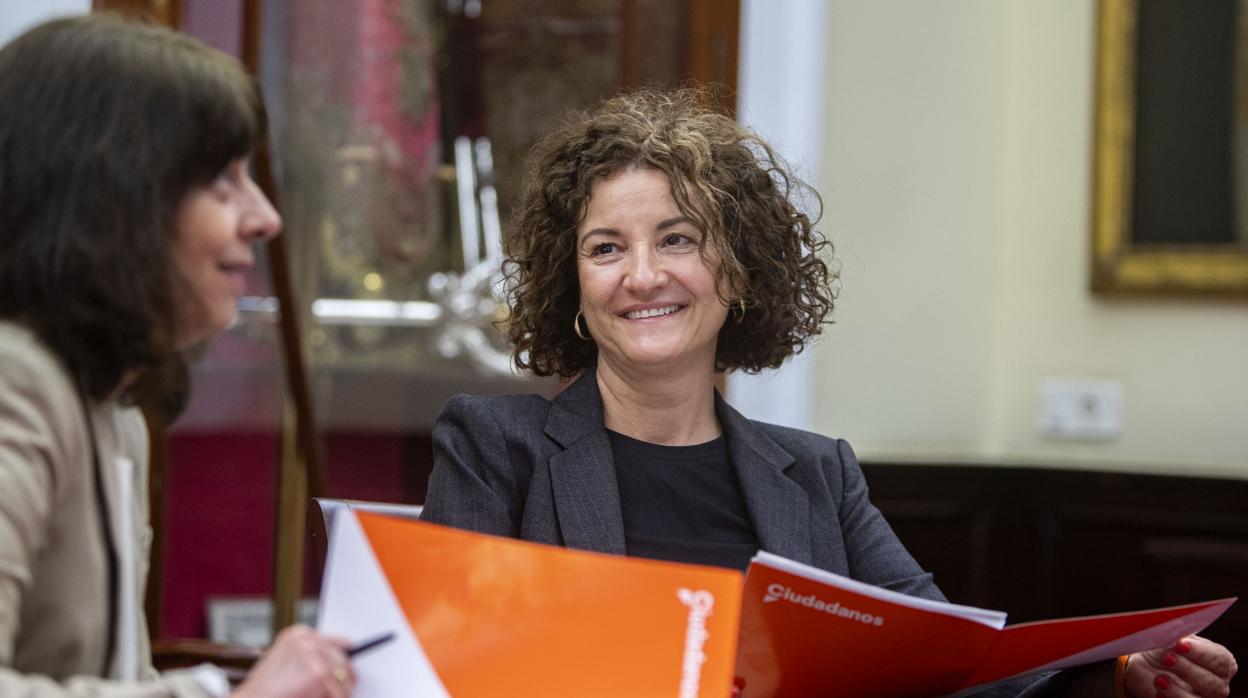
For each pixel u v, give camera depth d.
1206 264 4.65
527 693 1.53
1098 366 4.82
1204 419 4.73
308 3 4.32
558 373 2.41
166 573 4.47
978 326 4.90
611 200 2.17
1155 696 2.07
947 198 4.84
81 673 1.46
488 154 4.74
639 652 1.55
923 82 4.80
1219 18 4.67
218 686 1.42
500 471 2.14
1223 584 4.48
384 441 4.80
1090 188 4.83
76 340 1.45
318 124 4.36
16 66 1.49
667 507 2.19
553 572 1.56
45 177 1.44
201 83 1.51
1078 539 4.66
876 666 1.93
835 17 4.69
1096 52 4.78
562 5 4.73
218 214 1.52
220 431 4.48
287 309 3.65
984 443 4.92
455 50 4.73
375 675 1.50
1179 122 4.71
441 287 4.68
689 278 2.15
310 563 4.28
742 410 4.59
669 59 4.66
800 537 2.19
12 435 1.38
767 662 1.91
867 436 4.72
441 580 1.53
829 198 4.66
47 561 1.45
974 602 4.71
